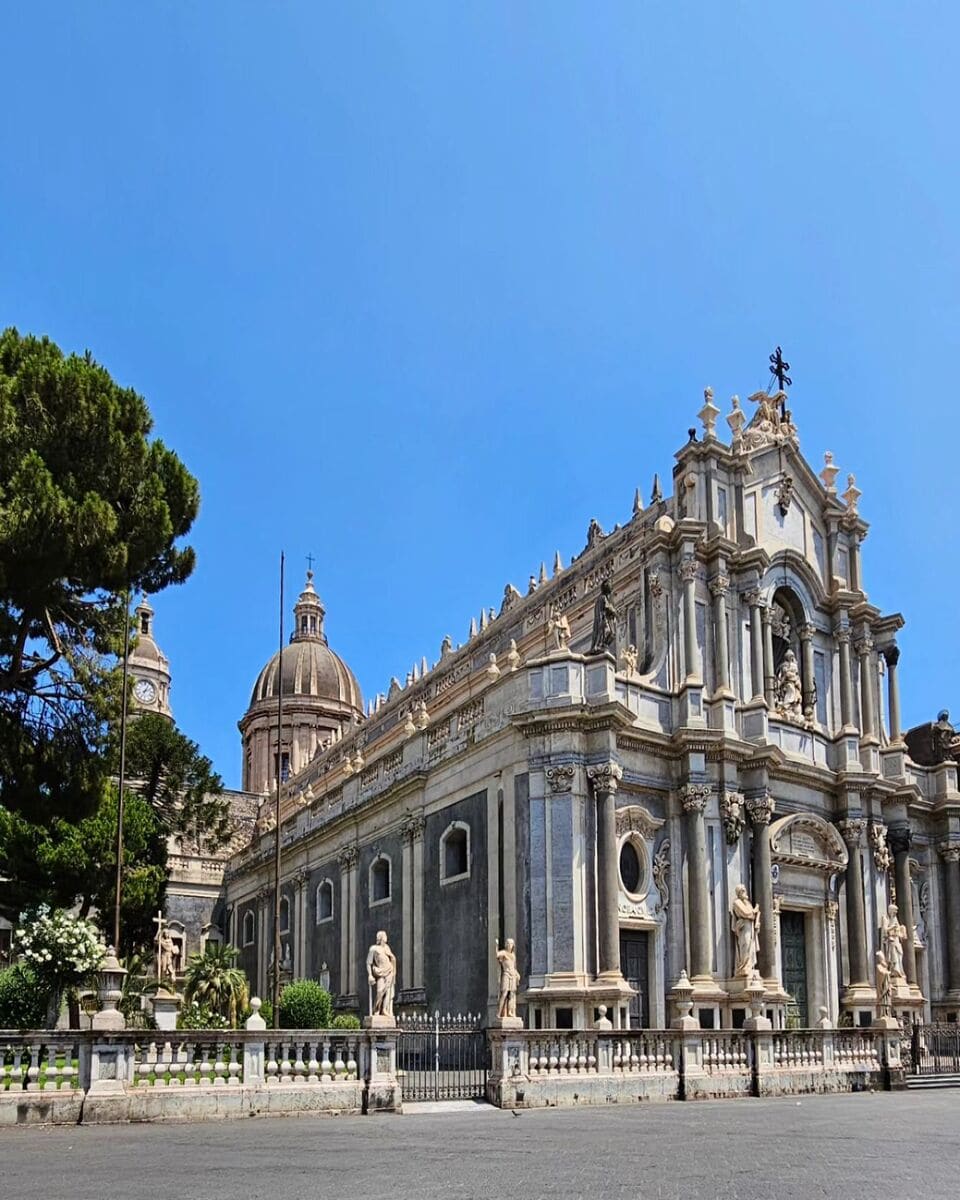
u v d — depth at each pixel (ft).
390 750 169.48
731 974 136.36
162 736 195.31
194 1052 83.15
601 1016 114.93
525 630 176.45
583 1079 98.22
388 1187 47.44
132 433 110.93
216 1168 54.08
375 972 91.50
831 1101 104.58
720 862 139.03
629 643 148.25
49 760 112.27
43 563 100.58
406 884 156.15
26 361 106.01
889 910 157.79
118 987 82.99
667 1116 86.07
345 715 318.45
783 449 163.94
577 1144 65.16
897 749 167.63
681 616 144.56
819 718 161.68
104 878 160.56
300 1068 86.22
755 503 159.22
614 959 123.44
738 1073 110.22
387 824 166.71
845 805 156.46
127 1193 46.16
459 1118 83.66
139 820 167.32
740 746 141.59
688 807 137.08
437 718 154.61
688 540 145.18
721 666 145.48
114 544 103.50
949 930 170.81
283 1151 61.36
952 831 173.06
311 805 201.77
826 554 168.25
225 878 257.55
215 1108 81.20
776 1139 68.54
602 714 127.75
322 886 190.80
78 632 115.03
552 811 127.75
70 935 130.11
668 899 134.92
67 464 106.11
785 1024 137.08
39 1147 63.87
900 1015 151.74
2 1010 131.95
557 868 126.00
